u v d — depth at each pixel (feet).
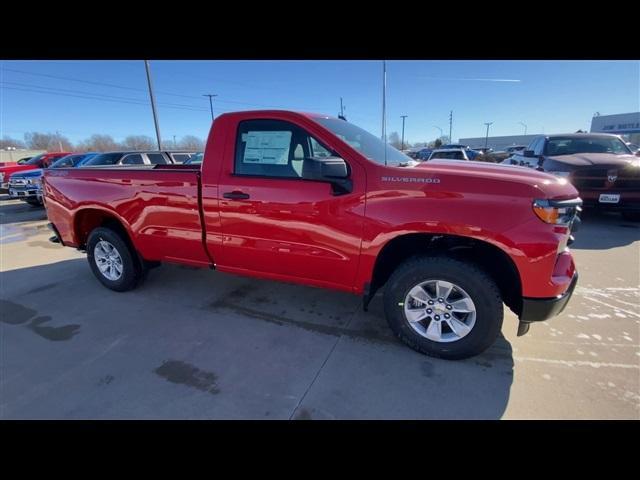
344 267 9.05
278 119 9.44
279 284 13.75
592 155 22.43
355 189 8.50
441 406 7.21
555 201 7.45
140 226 11.71
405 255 9.50
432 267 8.29
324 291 13.06
